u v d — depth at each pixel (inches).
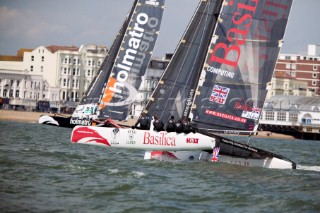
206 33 5462.6
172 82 5452.8
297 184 4576.8
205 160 5378.9
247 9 5275.6
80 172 4586.6
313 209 3735.2
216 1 5462.6
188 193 4003.4
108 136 5265.8
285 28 5300.2
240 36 5285.4
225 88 5310.0
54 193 3777.1
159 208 3548.2
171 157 5452.8
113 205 3563.0
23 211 3319.4
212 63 5305.1
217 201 3826.3
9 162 4899.1
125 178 4421.8
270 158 5383.9
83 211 3400.6
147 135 5255.9
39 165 4840.1
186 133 5255.9
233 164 5339.6
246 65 5300.2
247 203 3818.9
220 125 5334.6
